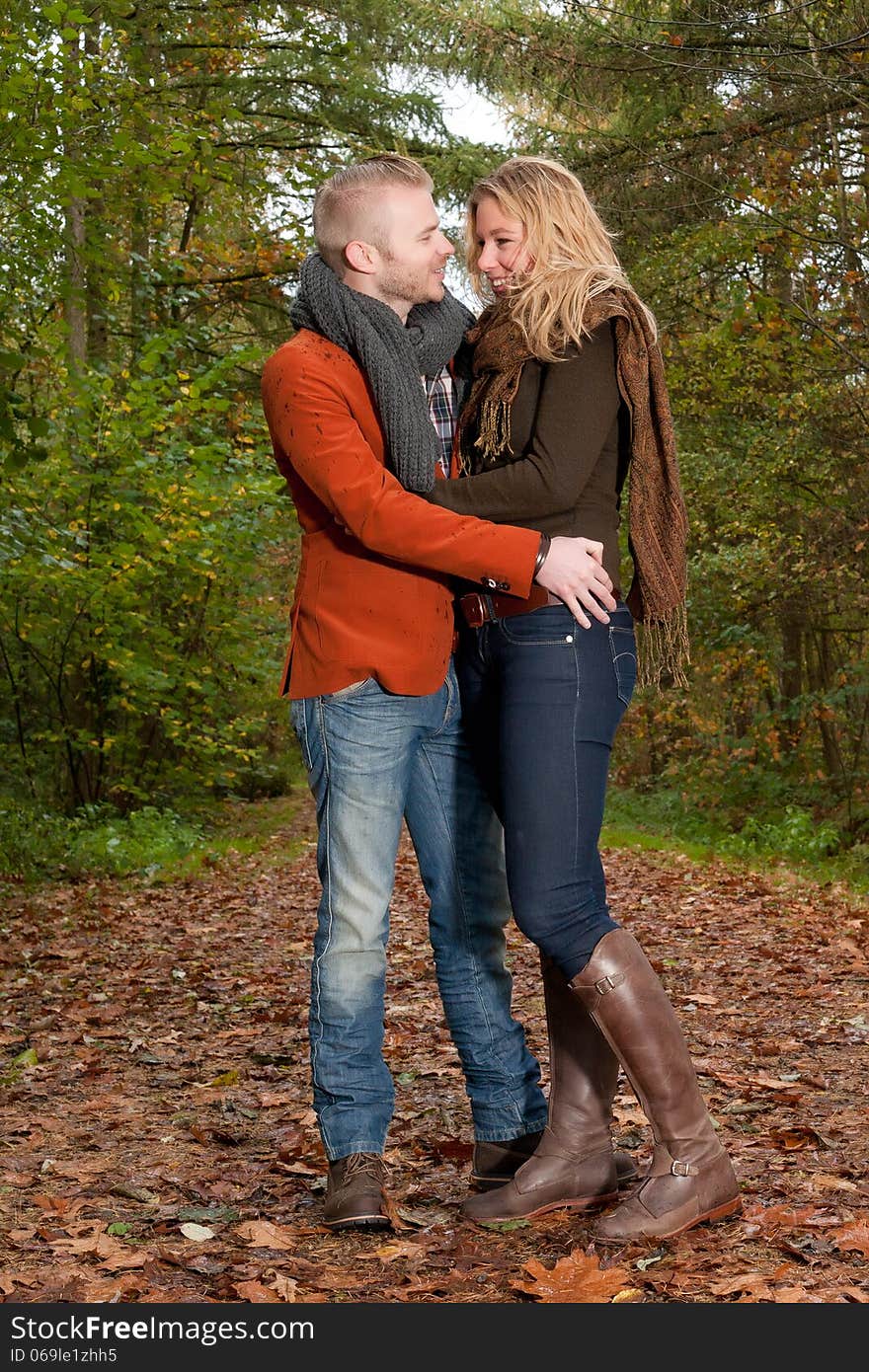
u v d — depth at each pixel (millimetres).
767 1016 5020
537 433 2486
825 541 13078
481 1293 2260
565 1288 2232
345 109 16156
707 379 13961
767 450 13586
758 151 10016
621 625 2592
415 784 2777
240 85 15820
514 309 2520
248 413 14648
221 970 6531
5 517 10016
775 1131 3248
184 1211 2805
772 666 15875
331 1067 2676
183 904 9359
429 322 2637
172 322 14469
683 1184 2482
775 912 8305
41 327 10945
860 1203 2688
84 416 12508
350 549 2639
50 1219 2773
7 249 9195
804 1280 2260
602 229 2635
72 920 8305
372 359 2541
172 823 14180
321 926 2719
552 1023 2686
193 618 15336
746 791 15766
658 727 18234
